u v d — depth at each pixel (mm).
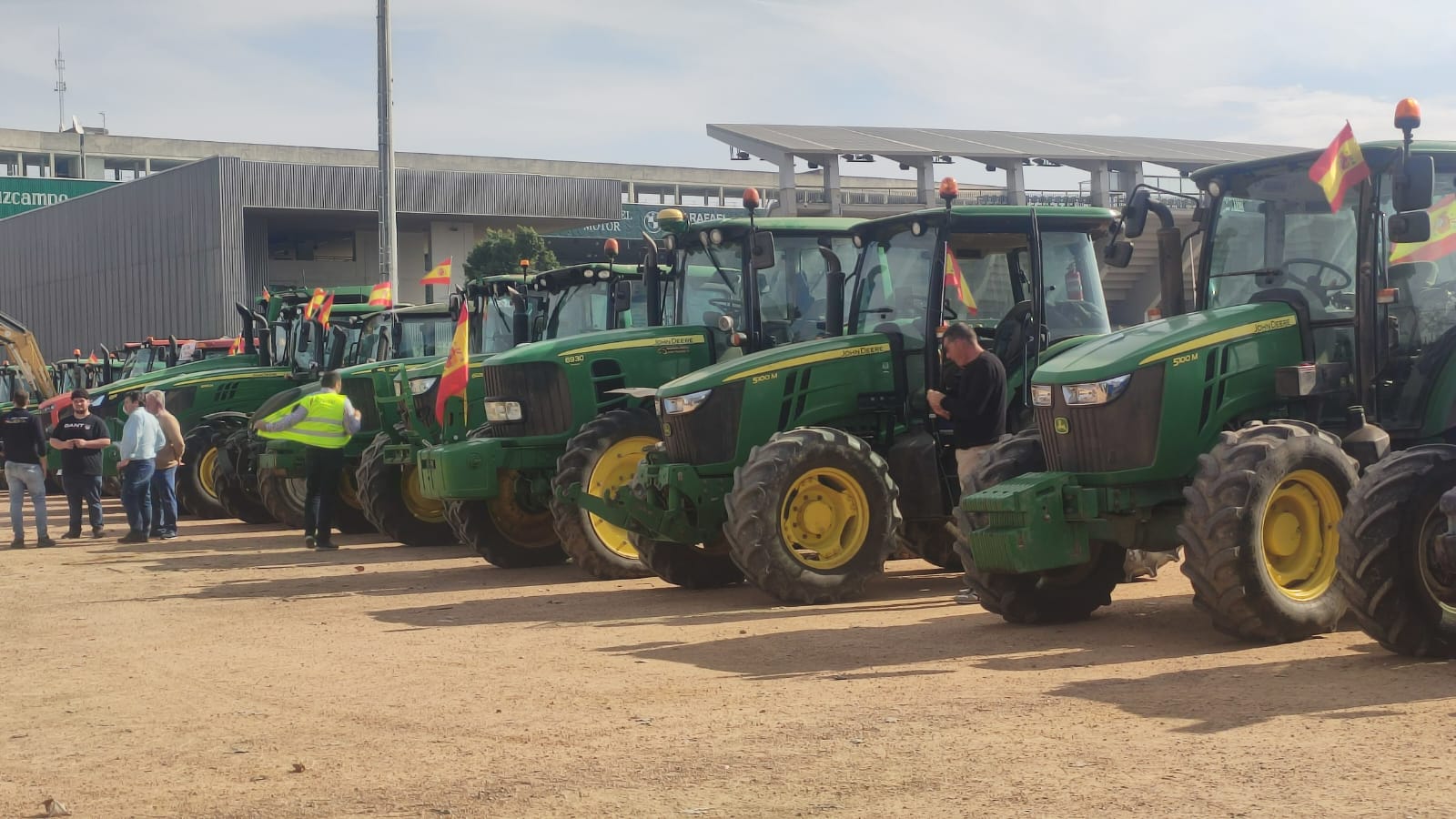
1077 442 7781
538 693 6562
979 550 7785
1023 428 9750
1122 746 5051
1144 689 6055
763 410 9828
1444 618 6531
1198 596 7172
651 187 81500
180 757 5629
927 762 4969
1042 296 9773
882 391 10109
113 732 6164
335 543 14883
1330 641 7188
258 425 14281
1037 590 8102
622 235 53375
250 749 5711
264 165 43875
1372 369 7773
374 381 14398
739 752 5246
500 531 12203
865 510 9469
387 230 22547
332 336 18688
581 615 9203
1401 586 6492
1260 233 8391
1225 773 4641
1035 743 5160
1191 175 8672
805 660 7168
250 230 45688
